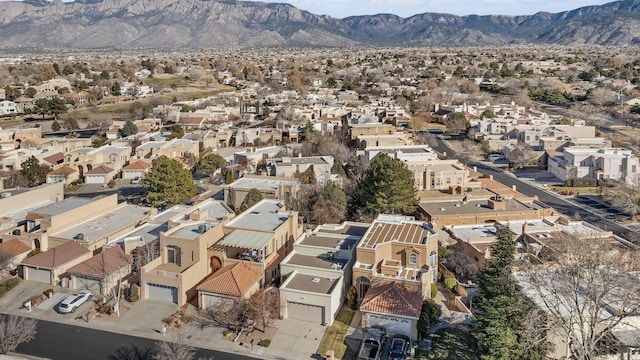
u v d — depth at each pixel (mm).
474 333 49406
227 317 53781
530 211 84062
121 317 56188
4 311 57531
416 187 99438
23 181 115250
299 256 63812
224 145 158000
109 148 134625
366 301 53469
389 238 62438
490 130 161875
